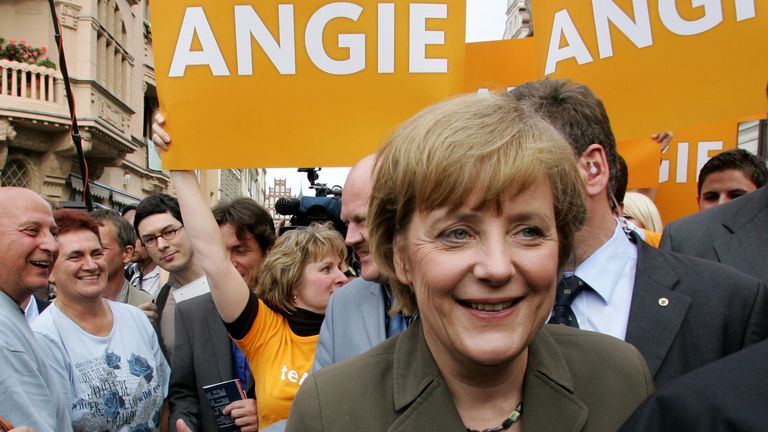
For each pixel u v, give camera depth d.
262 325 2.25
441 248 0.99
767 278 1.71
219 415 2.34
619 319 1.55
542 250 0.99
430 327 1.05
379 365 1.17
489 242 0.96
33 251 2.15
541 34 2.33
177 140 2.20
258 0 2.16
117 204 17.91
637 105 2.14
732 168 2.80
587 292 1.59
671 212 3.51
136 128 18.98
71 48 13.76
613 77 2.17
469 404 1.09
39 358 2.09
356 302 1.83
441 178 0.94
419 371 1.10
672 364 1.44
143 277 4.80
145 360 2.66
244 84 2.19
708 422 0.69
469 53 2.88
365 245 1.77
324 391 1.14
